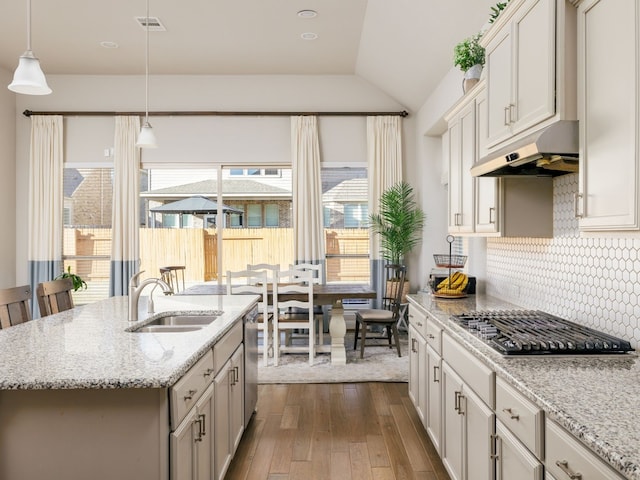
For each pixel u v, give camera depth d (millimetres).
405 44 4566
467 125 3090
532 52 1930
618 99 1417
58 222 5984
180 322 2781
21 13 4387
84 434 1521
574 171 2217
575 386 1378
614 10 1440
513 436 1526
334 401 3682
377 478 2506
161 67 5824
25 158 6059
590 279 2180
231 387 2488
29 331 2188
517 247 3053
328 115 6098
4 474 1539
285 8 4316
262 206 7410
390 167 6098
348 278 6227
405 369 4461
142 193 6383
